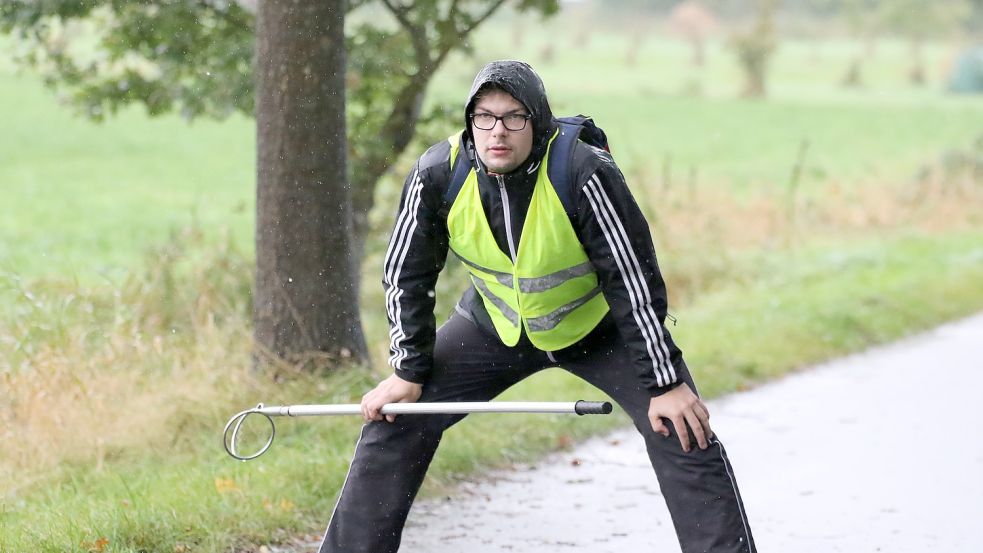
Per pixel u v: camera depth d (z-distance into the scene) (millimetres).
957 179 52125
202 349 18719
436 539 14172
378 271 28734
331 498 14828
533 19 24719
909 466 17781
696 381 22828
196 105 23188
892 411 21344
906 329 29609
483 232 9898
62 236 42719
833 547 14172
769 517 15352
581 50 185500
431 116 23922
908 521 15164
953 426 20266
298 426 17250
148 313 21578
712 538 9719
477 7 23516
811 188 61688
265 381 17953
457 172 9797
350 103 23500
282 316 18188
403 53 22938
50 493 14805
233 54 22250
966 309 32844
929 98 146375
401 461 10281
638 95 126062
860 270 37312
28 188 54000
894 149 88062
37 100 80125
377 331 25203
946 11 190500
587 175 9484
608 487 16484
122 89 23891
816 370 25016
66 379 17172
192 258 25469
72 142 67750
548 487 16422
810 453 18531
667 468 9891
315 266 18156
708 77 157250
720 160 78688
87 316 19672
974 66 158375
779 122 107938
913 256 40406
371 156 23219
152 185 55906
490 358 10508
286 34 17734
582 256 9852
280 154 17969
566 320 10219
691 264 34938
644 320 9625
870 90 157500
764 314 29109
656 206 38969
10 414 16812
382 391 10359
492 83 9266
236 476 15211
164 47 22906
